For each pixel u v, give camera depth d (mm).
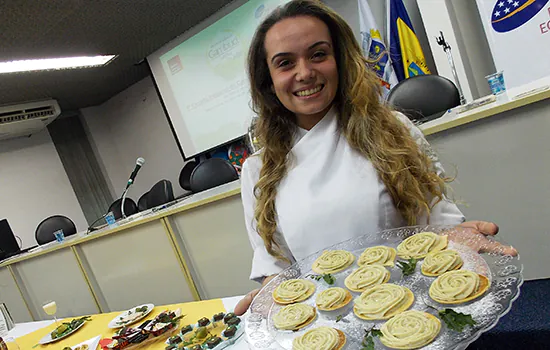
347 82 957
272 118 1057
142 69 4871
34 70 3805
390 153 884
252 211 1127
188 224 2176
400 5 2980
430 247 832
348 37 938
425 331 604
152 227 2289
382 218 917
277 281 953
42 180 5227
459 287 665
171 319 1233
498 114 1287
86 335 1479
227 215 2021
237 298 1315
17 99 4418
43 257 2910
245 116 4059
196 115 4430
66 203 5395
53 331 1623
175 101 4535
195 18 3920
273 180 1001
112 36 3682
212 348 976
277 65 898
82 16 3088
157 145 5410
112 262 2557
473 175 1409
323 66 874
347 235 929
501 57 2490
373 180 898
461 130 1375
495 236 817
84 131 5695
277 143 1034
